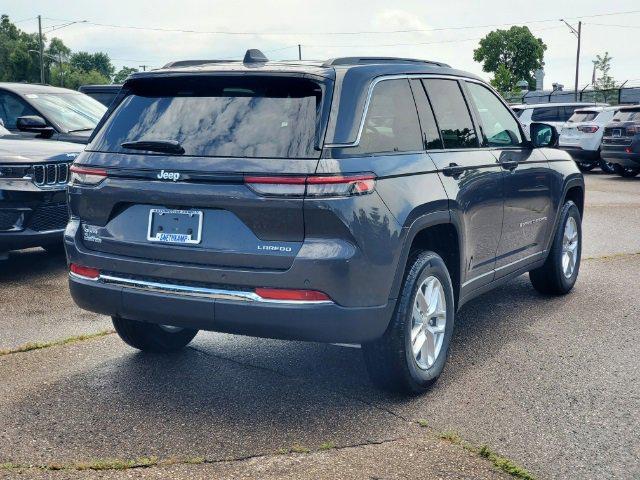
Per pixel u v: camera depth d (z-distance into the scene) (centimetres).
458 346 538
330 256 375
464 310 636
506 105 584
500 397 441
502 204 537
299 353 519
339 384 461
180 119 413
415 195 421
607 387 457
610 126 1898
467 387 457
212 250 389
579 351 526
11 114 1008
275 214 378
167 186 399
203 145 398
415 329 434
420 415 415
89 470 352
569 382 466
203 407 425
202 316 395
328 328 382
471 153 502
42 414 415
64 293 688
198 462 360
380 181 399
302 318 379
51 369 486
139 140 417
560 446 377
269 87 404
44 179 730
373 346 419
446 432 392
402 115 443
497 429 397
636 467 355
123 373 479
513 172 554
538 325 590
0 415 414
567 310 634
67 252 441
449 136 485
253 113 399
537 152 612
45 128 877
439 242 482
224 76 407
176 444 379
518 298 674
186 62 465
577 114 2183
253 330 389
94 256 425
